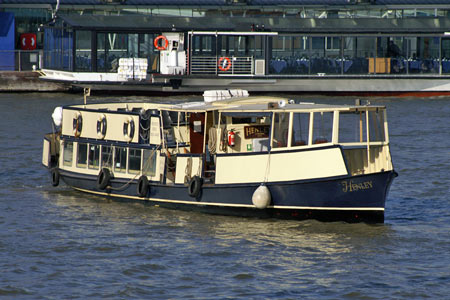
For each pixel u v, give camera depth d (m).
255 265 58.59
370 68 177.75
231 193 69.81
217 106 73.94
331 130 66.56
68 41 175.75
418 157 102.56
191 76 169.88
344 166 65.12
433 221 70.62
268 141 68.75
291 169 67.12
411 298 52.91
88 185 79.69
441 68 179.38
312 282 55.41
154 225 68.75
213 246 62.78
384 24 179.50
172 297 52.75
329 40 177.00
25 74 183.50
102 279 55.88
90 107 84.25
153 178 74.44
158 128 73.94
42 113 144.38
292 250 61.88
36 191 83.12
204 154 71.81
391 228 67.94
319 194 66.56
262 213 69.25
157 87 172.75
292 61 176.50
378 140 67.94
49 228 68.00
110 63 174.38
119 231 67.06
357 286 54.72
